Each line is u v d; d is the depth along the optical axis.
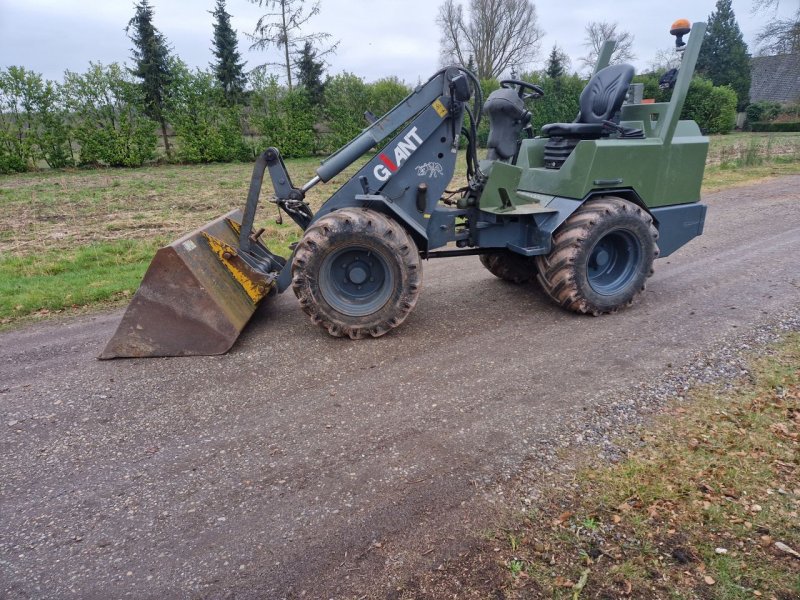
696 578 2.20
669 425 3.23
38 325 5.40
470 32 45.56
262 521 2.59
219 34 34.56
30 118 21.20
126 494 2.82
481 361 4.21
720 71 48.88
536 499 2.65
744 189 11.91
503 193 4.93
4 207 12.52
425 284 6.27
